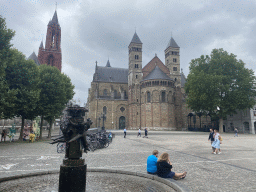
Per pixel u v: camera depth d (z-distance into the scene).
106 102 72.88
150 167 8.03
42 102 29.92
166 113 62.81
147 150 17.47
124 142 25.75
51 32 97.81
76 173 5.95
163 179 7.25
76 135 6.34
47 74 31.64
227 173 8.79
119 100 74.06
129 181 7.39
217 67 44.81
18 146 20.38
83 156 13.91
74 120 6.44
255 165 10.64
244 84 41.50
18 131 46.00
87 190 6.34
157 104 63.28
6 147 19.34
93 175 8.23
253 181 7.49
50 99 31.52
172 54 75.56
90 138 17.39
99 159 12.63
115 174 8.41
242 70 43.41
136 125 67.06
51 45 98.25
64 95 33.34
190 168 9.88
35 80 27.45
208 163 11.23
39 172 8.17
